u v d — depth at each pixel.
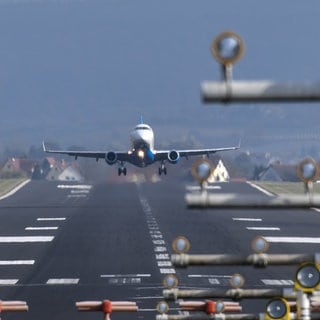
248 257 83.69
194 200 76.50
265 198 77.00
